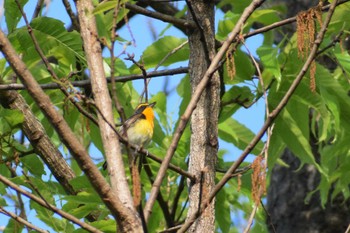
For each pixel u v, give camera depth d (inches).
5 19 405.1
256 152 511.5
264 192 260.8
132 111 484.7
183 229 255.4
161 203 449.4
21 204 384.2
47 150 411.8
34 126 411.8
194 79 362.6
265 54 392.5
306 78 423.8
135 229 242.2
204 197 271.4
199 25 344.5
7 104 410.6
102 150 455.2
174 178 499.2
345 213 591.8
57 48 425.7
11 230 380.5
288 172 615.2
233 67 297.6
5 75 431.5
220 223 457.1
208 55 352.8
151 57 457.4
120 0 268.5
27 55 433.7
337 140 508.7
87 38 275.9
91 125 453.7
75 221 254.1
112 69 241.9
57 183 408.2
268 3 611.2
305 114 450.0
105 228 346.0
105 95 268.5
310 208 598.2
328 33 432.5
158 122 515.2
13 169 394.9
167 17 370.0
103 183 240.5
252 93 441.4
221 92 379.9
